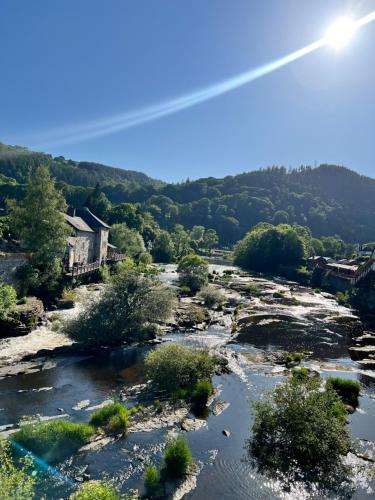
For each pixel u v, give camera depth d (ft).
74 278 161.68
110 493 40.65
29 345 97.76
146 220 474.49
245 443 58.18
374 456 54.90
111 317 105.29
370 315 167.84
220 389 79.56
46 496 44.16
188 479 48.83
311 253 424.87
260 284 257.96
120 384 79.61
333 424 56.13
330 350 114.11
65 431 54.85
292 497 46.26
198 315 140.05
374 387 84.48
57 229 144.56
